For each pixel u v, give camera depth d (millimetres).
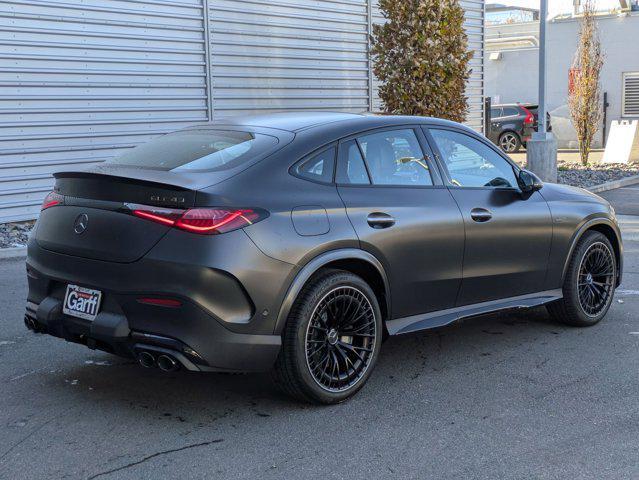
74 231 4074
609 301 6105
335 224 4191
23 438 3807
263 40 13570
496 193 5227
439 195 4848
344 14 15070
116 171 4133
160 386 4574
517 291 5422
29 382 4617
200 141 4484
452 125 5195
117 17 11289
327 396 4219
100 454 3631
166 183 3797
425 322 4812
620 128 21531
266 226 3906
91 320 3980
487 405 4301
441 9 12555
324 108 14953
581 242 5820
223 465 3523
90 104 11109
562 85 27875
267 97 13812
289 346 4051
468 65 18406
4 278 7656
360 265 4406
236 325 3826
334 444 3764
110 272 3904
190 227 3750
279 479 3389
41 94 10508
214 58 12781
